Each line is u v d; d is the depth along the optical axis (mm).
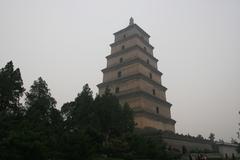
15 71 42031
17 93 40969
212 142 61719
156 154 39031
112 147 36562
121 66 63625
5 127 33094
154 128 55156
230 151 62250
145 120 54000
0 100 39062
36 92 44344
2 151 25438
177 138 51688
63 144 30766
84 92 47000
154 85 63156
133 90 58156
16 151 25797
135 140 39562
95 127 40969
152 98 59188
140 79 58562
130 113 47125
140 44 66938
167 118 60750
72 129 39781
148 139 41625
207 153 52531
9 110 39656
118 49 68625
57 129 39438
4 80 39719
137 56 62781
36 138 28062
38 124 35906
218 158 48219
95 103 45094
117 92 61312
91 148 31766
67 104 47812
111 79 64688
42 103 42250
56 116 43500
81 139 31391
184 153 48844
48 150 28672
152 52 71312
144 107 56156
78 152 30312
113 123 43938
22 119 37375
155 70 65812
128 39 67500
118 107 46219
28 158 26375
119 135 43406
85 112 43688
